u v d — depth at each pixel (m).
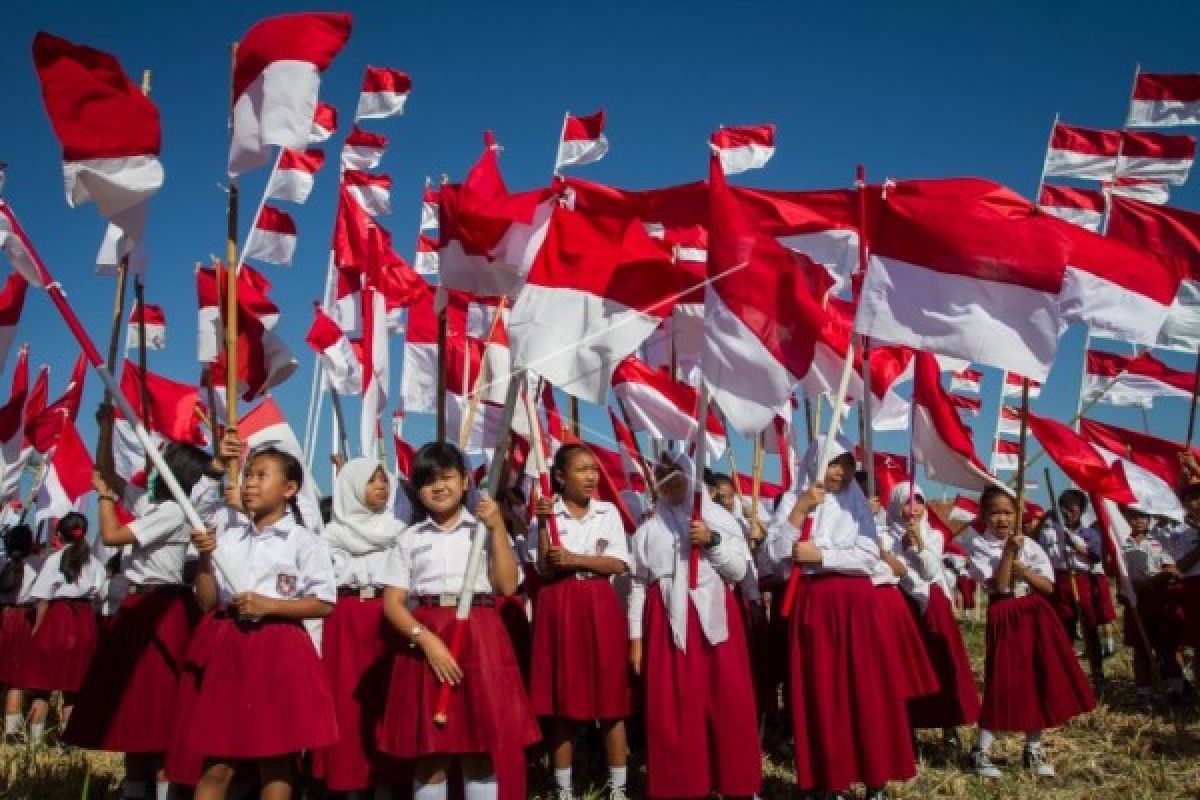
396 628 4.96
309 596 4.95
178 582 6.04
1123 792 6.57
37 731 8.57
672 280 5.69
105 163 5.24
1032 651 7.07
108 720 5.82
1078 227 7.27
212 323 6.84
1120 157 11.16
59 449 9.12
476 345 8.57
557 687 6.27
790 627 6.25
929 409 7.45
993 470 10.83
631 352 5.57
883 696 5.95
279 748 4.63
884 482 8.95
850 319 7.85
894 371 8.48
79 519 8.96
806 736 6.03
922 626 7.73
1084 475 8.16
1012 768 7.23
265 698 4.68
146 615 5.95
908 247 6.05
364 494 6.34
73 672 8.72
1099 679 10.74
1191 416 8.68
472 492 6.67
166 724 5.81
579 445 6.81
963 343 5.90
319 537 5.11
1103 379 10.75
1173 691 9.59
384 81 10.52
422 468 5.21
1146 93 11.25
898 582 7.66
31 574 9.71
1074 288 7.14
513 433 7.56
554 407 9.20
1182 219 8.35
